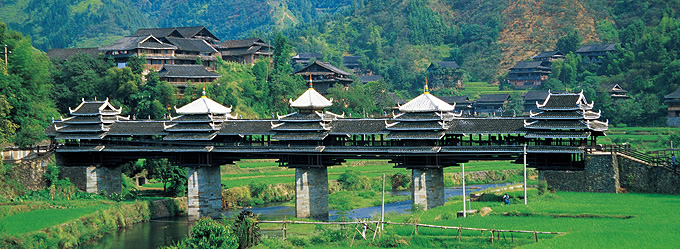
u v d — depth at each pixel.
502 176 153.12
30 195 107.69
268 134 107.94
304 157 107.62
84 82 179.00
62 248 83.75
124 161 119.06
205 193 112.38
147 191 128.38
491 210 86.38
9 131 127.75
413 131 102.19
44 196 108.00
